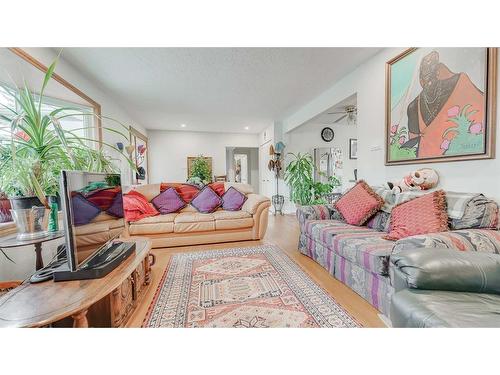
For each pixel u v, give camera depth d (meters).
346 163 5.71
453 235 1.26
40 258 1.44
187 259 2.58
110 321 1.32
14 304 0.95
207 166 6.86
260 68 2.87
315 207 2.74
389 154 2.43
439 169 1.96
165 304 1.68
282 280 2.05
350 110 3.94
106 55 2.46
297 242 3.25
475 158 1.66
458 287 0.93
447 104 1.84
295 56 2.60
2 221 1.53
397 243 1.33
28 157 1.33
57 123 1.32
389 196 2.24
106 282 1.16
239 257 2.63
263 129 6.70
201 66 2.79
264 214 3.30
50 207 1.41
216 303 1.68
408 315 0.86
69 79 2.59
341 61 2.75
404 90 2.23
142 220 2.92
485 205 1.48
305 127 5.61
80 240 1.18
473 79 1.67
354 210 2.35
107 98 3.68
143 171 5.28
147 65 2.72
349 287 1.88
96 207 1.38
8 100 1.56
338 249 1.94
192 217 3.07
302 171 4.87
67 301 0.98
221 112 4.87
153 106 4.38
